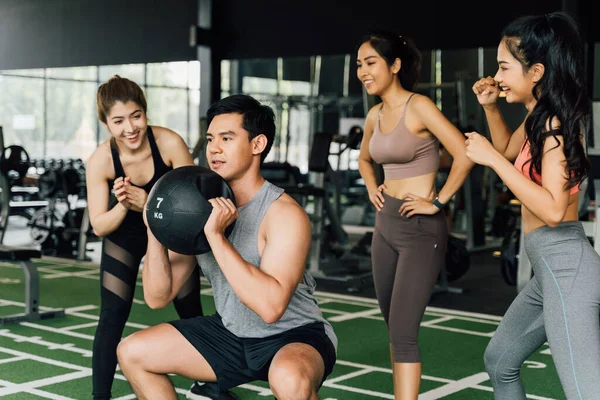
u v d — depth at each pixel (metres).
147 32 8.33
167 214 1.98
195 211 1.97
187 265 2.34
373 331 4.71
